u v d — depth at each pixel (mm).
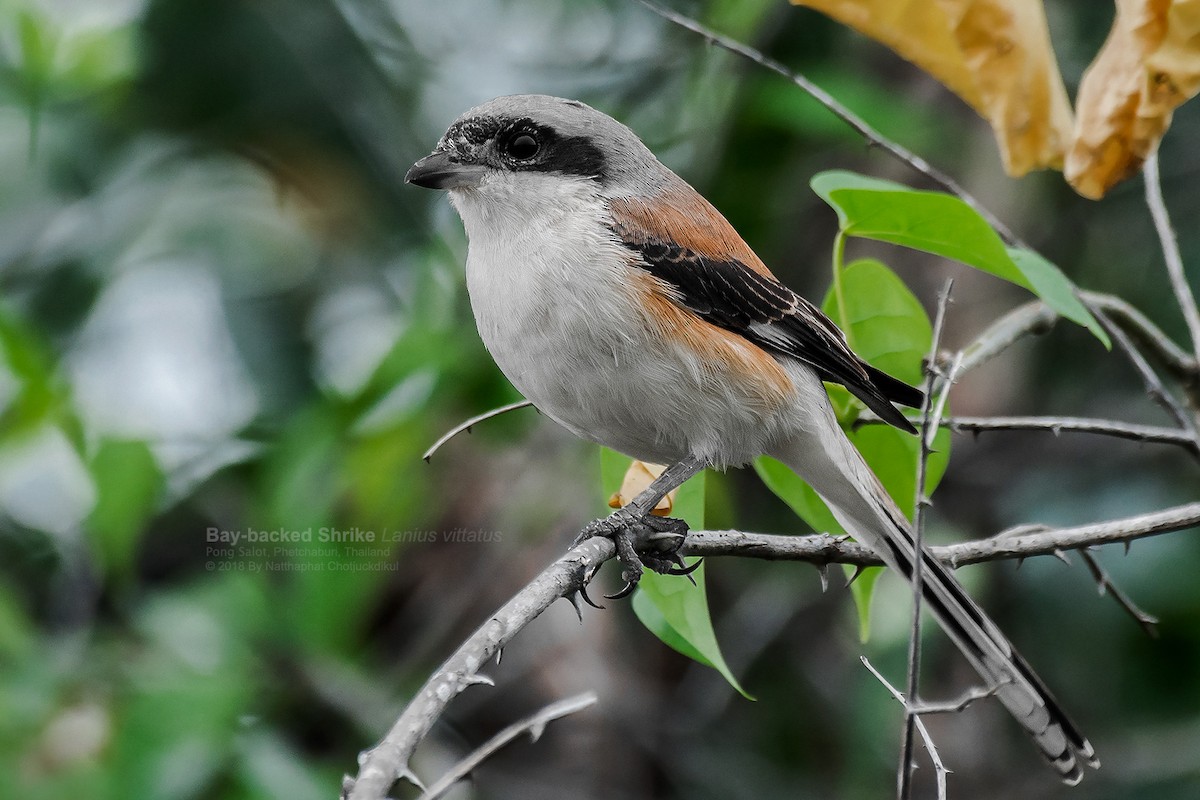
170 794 8641
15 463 10352
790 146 11680
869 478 7316
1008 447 11656
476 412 10492
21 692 8891
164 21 11133
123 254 11547
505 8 12203
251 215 11898
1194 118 11914
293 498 9711
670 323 7051
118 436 9594
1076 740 6527
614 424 7273
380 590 10961
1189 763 10234
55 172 11523
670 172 7840
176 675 9133
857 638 11281
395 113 11711
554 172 7340
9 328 9875
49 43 10906
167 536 11070
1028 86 6375
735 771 10977
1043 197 11930
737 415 7195
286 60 11359
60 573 10930
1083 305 6664
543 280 7043
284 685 9586
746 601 11430
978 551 6801
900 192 6422
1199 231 11617
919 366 7398
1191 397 7766
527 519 11305
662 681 11664
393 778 4328
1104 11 11617
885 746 10688
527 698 11289
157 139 11531
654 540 6637
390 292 11734
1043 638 11125
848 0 6375
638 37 12297
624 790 11102
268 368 11562
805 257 11859
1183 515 6684
